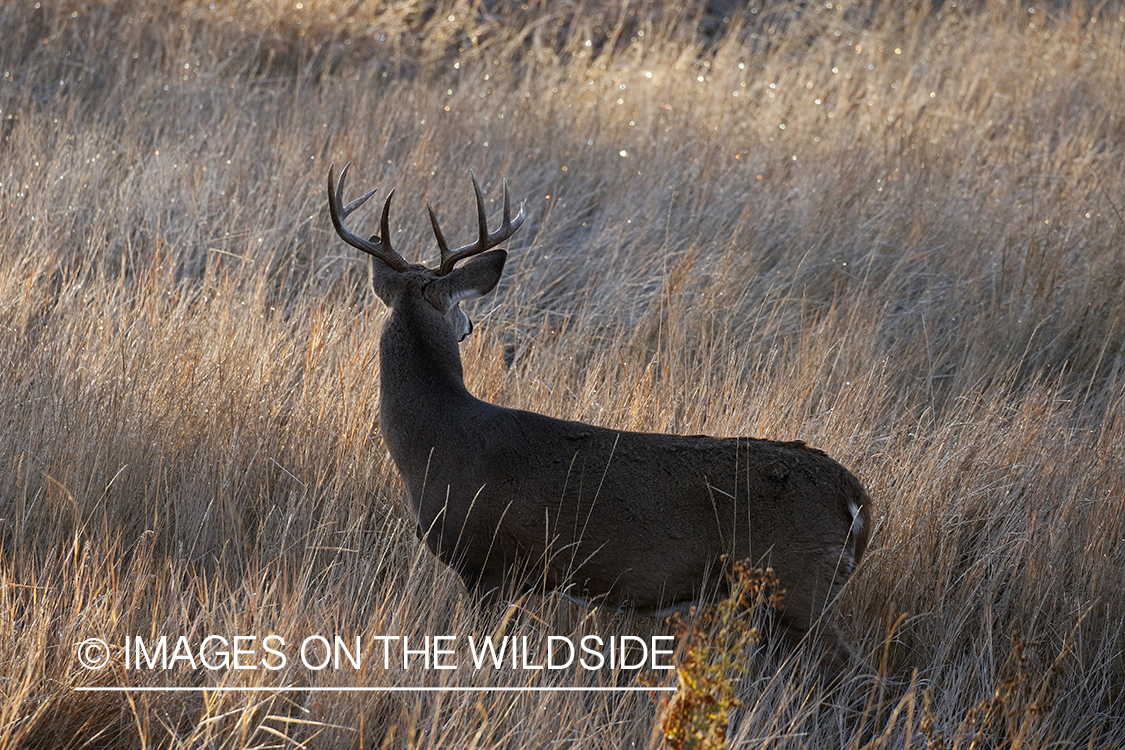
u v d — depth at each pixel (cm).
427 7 4897
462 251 1636
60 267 2669
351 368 2108
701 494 1445
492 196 3111
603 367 2319
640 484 1461
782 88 4053
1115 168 3503
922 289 2838
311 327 2330
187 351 2120
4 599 1459
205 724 1330
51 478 1705
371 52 4403
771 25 4981
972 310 2697
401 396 1572
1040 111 4062
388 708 1420
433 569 1686
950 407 2345
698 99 3925
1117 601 1694
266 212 2862
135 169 3048
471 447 1521
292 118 3488
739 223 2930
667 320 2555
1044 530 1831
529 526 1491
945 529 1838
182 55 3909
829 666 1483
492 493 1502
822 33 4812
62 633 1423
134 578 1598
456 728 1349
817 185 3192
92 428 1900
